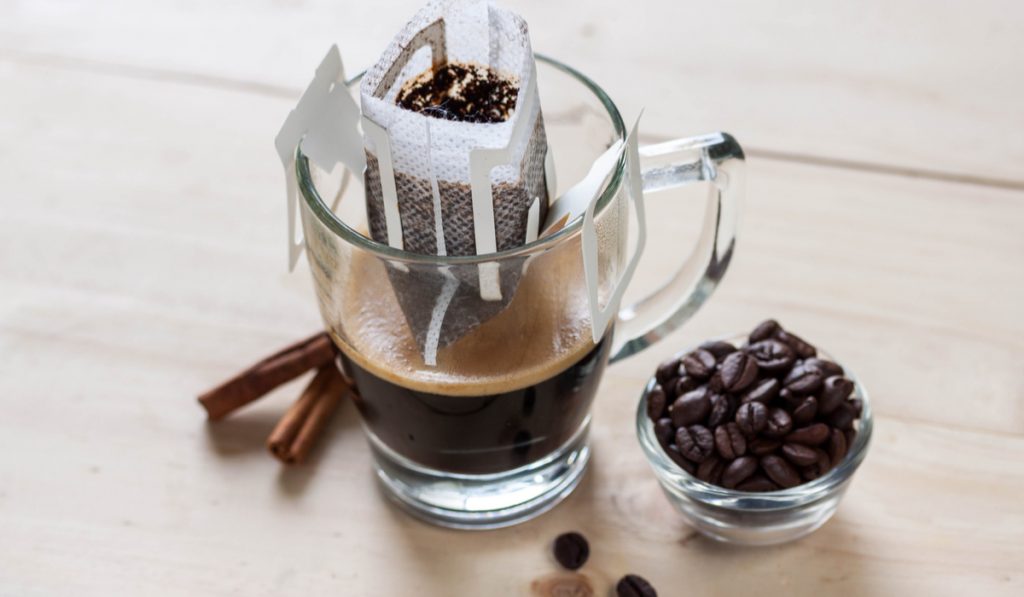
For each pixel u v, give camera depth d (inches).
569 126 20.8
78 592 21.0
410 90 19.7
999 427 22.2
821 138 25.7
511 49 19.3
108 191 25.2
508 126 18.6
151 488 22.0
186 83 27.0
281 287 23.9
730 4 28.3
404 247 19.7
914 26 27.7
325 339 22.6
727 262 21.7
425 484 21.4
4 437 22.4
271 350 23.2
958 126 25.8
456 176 18.9
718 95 26.5
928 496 21.7
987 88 26.4
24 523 21.6
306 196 19.6
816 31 27.7
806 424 20.8
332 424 22.7
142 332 23.5
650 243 24.4
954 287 23.6
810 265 23.9
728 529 21.2
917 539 21.3
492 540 21.5
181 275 24.1
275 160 25.7
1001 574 21.0
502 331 19.7
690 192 25.1
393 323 20.0
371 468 22.2
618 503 21.8
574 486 22.0
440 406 20.1
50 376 23.0
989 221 24.3
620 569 21.2
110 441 22.4
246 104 26.6
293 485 22.0
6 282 24.0
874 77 26.7
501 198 19.1
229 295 23.8
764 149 25.5
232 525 21.6
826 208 24.6
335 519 21.7
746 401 20.9
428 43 19.5
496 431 20.5
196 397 22.8
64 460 22.2
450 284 19.2
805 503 20.7
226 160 25.7
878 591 20.9
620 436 22.5
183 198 25.1
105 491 21.9
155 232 24.6
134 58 27.4
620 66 27.1
